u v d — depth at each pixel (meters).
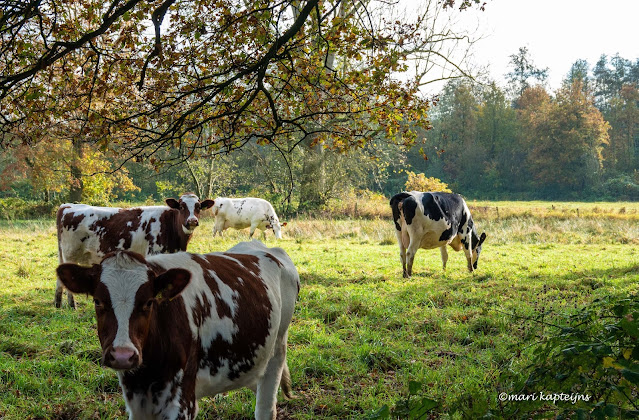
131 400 3.34
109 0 5.96
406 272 13.27
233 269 4.12
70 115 6.25
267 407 4.45
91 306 9.95
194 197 9.72
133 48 5.87
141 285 3.11
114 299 3.06
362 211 31.97
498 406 3.59
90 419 5.11
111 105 6.08
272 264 4.64
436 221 13.27
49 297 10.71
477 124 90.69
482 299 10.07
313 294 10.69
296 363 6.55
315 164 33.47
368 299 10.16
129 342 2.99
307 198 33.94
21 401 5.42
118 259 3.17
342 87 6.15
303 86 6.21
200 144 6.23
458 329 8.05
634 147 99.56
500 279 12.58
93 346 7.08
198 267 3.86
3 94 5.14
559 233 23.27
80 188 36.59
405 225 13.34
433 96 6.18
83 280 3.12
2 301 10.23
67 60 6.15
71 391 5.69
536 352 3.64
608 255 17.23
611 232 23.80
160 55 5.48
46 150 32.34
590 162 82.69
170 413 3.33
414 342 7.62
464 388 5.49
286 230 24.30
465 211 14.08
